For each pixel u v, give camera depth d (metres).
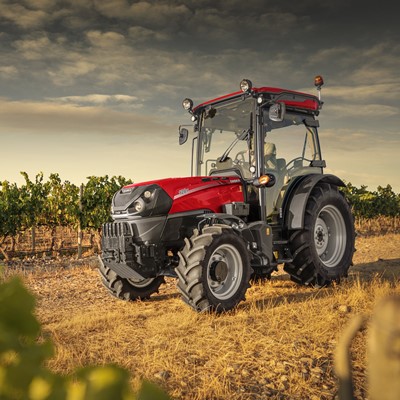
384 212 28.00
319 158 6.97
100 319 5.07
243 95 6.22
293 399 3.07
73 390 0.41
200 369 3.55
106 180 17.12
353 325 0.51
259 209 6.16
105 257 5.87
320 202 6.68
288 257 6.51
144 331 4.62
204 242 5.31
